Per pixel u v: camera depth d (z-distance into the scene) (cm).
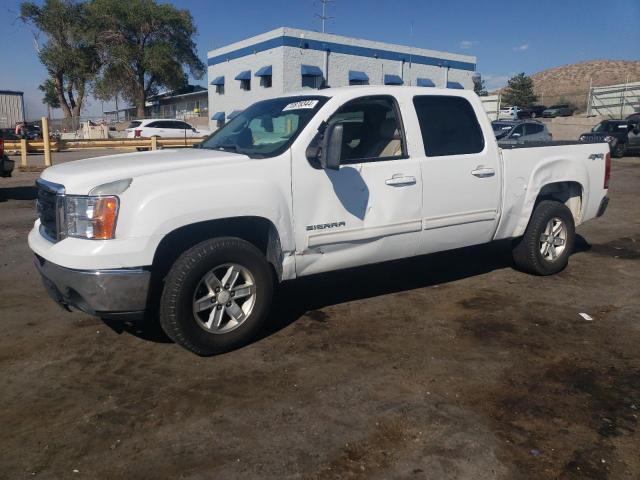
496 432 319
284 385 372
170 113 6038
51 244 396
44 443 309
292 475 282
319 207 436
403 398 355
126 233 366
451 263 667
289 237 424
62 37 5228
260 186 406
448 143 509
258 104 535
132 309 378
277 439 311
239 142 474
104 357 416
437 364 403
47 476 282
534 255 595
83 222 370
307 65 3650
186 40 5225
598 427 324
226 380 379
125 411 341
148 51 4988
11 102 5438
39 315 499
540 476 281
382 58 3959
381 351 423
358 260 469
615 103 3922
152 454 299
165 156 439
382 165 464
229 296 409
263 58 3734
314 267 448
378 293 558
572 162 605
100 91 5206
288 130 448
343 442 309
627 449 303
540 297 547
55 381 379
